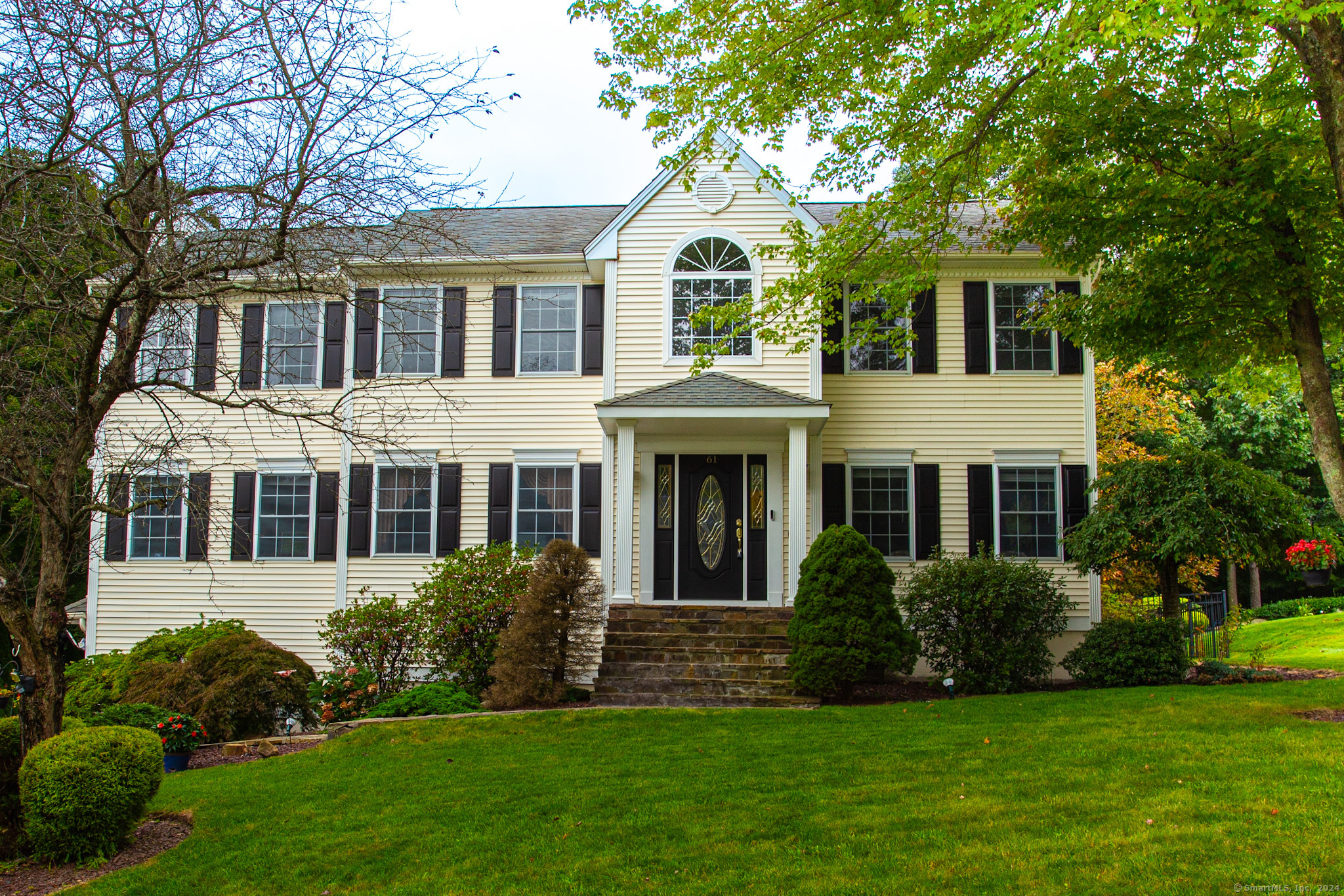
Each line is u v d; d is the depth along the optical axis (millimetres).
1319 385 9352
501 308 15438
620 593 13430
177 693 11258
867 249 11398
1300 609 26172
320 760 9250
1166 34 7922
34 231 6406
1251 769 6945
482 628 12656
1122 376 21500
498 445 15250
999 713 9898
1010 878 5203
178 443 8258
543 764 8438
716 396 13250
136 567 15336
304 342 15500
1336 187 9062
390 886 5680
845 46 9984
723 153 12227
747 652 12562
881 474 14992
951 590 12461
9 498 8047
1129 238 10344
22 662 6801
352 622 12930
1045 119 10844
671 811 6738
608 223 16016
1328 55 8086
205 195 7203
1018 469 14891
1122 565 14539
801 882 5340
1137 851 5441
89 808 6309
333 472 15312
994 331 15086
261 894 5656
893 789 7000
